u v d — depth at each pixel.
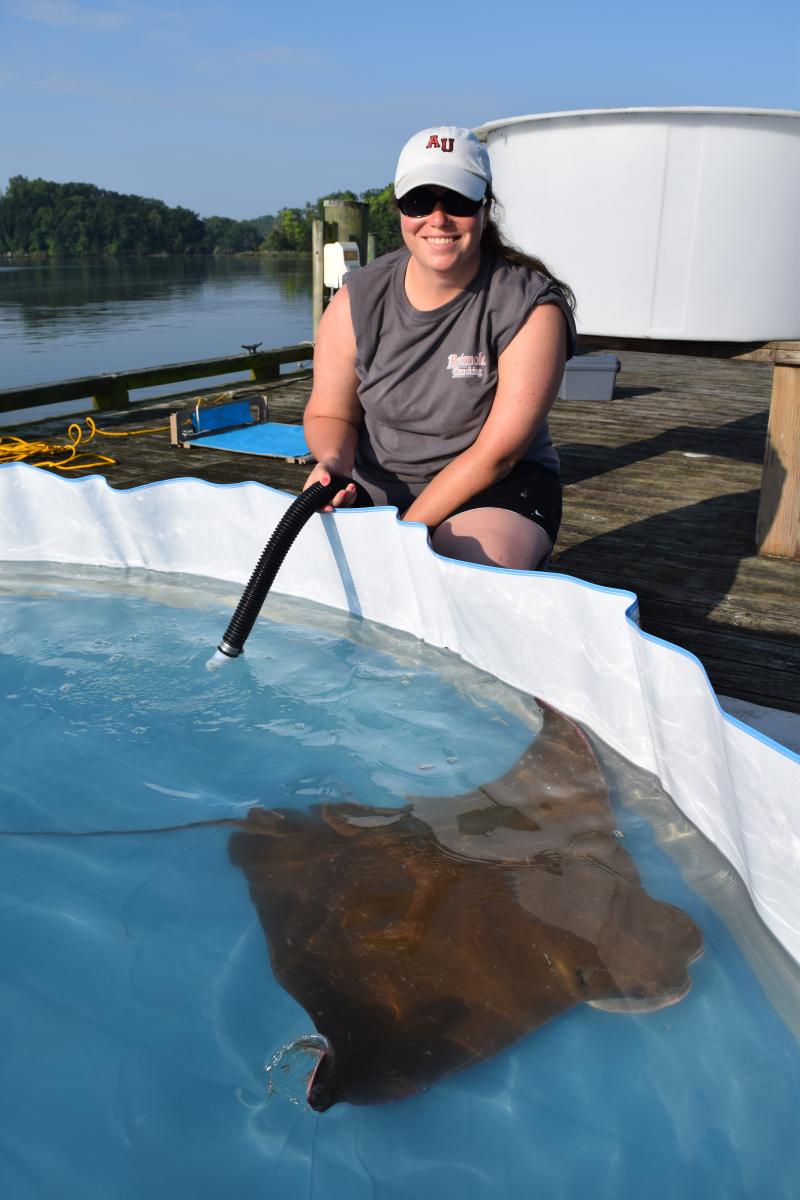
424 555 2.31
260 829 1.64
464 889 1.44
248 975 1.28
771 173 2.90
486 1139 1.04
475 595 2.19
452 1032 1.16
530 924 1.36
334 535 2.54
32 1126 1.07
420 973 1.25
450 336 2.38
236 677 2.27
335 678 2.27
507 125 3.25
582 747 1.95
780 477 3.15
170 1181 1.01
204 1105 1.10
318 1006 1.20
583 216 3.14
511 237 3.34
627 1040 1.17
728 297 3.05
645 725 1.83
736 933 1.38
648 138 2.95
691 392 6.66
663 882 1.49
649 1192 0.99
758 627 2.66
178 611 2.69
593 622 1.89
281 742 1.96
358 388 2.55
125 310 28.22
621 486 4.12
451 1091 1.10
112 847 1.60
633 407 6.02
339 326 2.54
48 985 1.29
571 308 2.42
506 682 2.24
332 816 1.68
